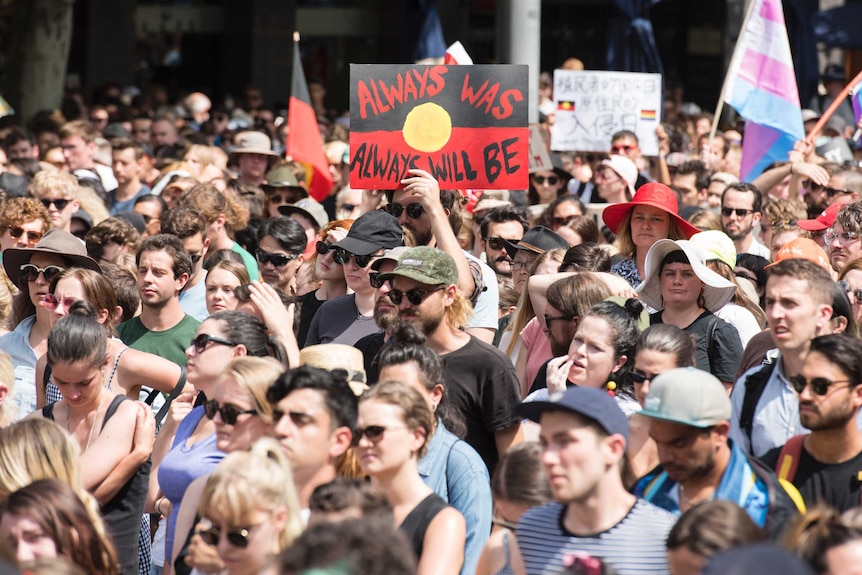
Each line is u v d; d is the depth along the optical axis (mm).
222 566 11398
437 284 15703
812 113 46031
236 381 13102
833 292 14453
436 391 14234
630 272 22234
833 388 12711
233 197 28500
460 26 77375
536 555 11484
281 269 23156
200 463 14211
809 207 28547
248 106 66062
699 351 17656
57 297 18562
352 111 20625
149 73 82500
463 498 13734
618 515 11281
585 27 78500
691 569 10078
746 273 22250
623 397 15039
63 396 16094
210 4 81375
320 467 12500
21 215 23578
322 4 80000
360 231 18922
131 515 15734
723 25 83000
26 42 56219
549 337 16938
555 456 11117
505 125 20422
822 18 60875
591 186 34875
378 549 8352
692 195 33844
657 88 35125
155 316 20219
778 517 11477
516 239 23359
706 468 11883
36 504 11156
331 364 14875
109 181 35750
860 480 12773
